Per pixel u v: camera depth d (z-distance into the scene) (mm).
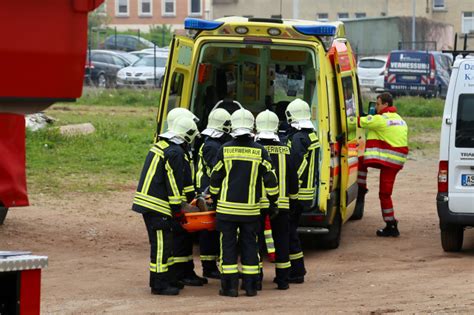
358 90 20562
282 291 14391
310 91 19078
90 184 25078
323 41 16859
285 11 91250
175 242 14727
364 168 20781
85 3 7055
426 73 60344
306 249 18109
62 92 7066
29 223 19797
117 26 107625
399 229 20516
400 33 77125
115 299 13578
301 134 14969
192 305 13227
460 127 16953
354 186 19641
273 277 15680
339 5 92750
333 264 16672
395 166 19438
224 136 15508
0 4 6832
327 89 16672
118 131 35594
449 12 100000
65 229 19453
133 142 33062
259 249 14625
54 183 24844
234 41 17047
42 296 13672
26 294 8102
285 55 18938
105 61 61938
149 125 38656
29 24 6938
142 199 13836
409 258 17234
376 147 19547
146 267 16203
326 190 16484
